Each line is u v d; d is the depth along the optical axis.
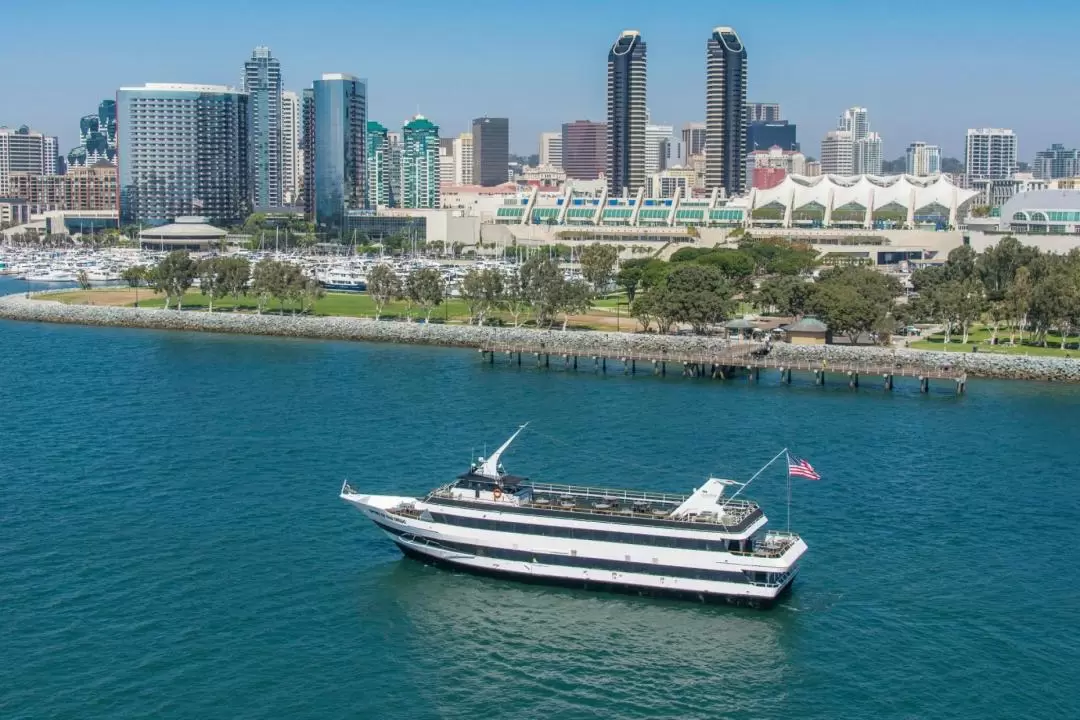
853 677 116.00
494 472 147.12
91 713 107.56
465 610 131.12
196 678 114.06
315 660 118.44
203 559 143.75
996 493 173.12
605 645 122.94
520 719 108.06
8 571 138.88
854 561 144.88
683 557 133.00
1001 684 114.31
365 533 154.38
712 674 116.75
